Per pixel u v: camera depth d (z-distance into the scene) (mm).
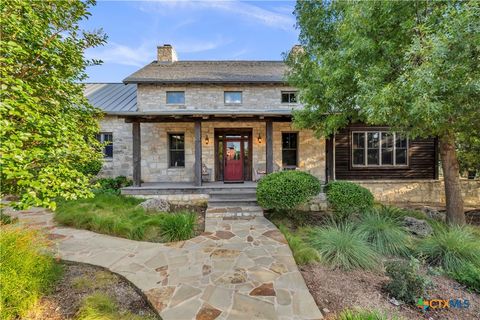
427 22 3512
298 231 4797
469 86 2893
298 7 6023
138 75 9133
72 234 4273
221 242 3994
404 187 8430
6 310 2131
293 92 9375
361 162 8742
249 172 9117
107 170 8906
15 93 2066
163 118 7191
